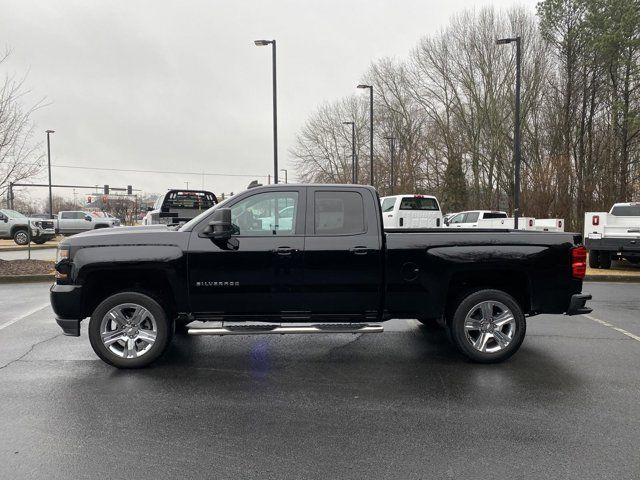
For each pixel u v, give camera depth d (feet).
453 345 19.43
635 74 82.69
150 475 10.09
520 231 18.13
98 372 16.65
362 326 17.15
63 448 11.23
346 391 14.97
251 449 11.22
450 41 133.28
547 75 112.57
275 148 71.51
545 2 95.61
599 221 44.62
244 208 17.29
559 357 18.45
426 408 13.64
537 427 12.38
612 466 10.45
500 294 17.51
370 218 17.39
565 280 17.54
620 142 86.28
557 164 78.33
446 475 10.10
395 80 161.79
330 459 10.77
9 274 39.60
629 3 80.38
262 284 16.94
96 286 17.48
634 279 40.27
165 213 53.31
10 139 45.06
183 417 12.98
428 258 17.25
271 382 15.79
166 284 17.34
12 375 16.31
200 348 19.86
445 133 144.56
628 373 16.58
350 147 201.57
